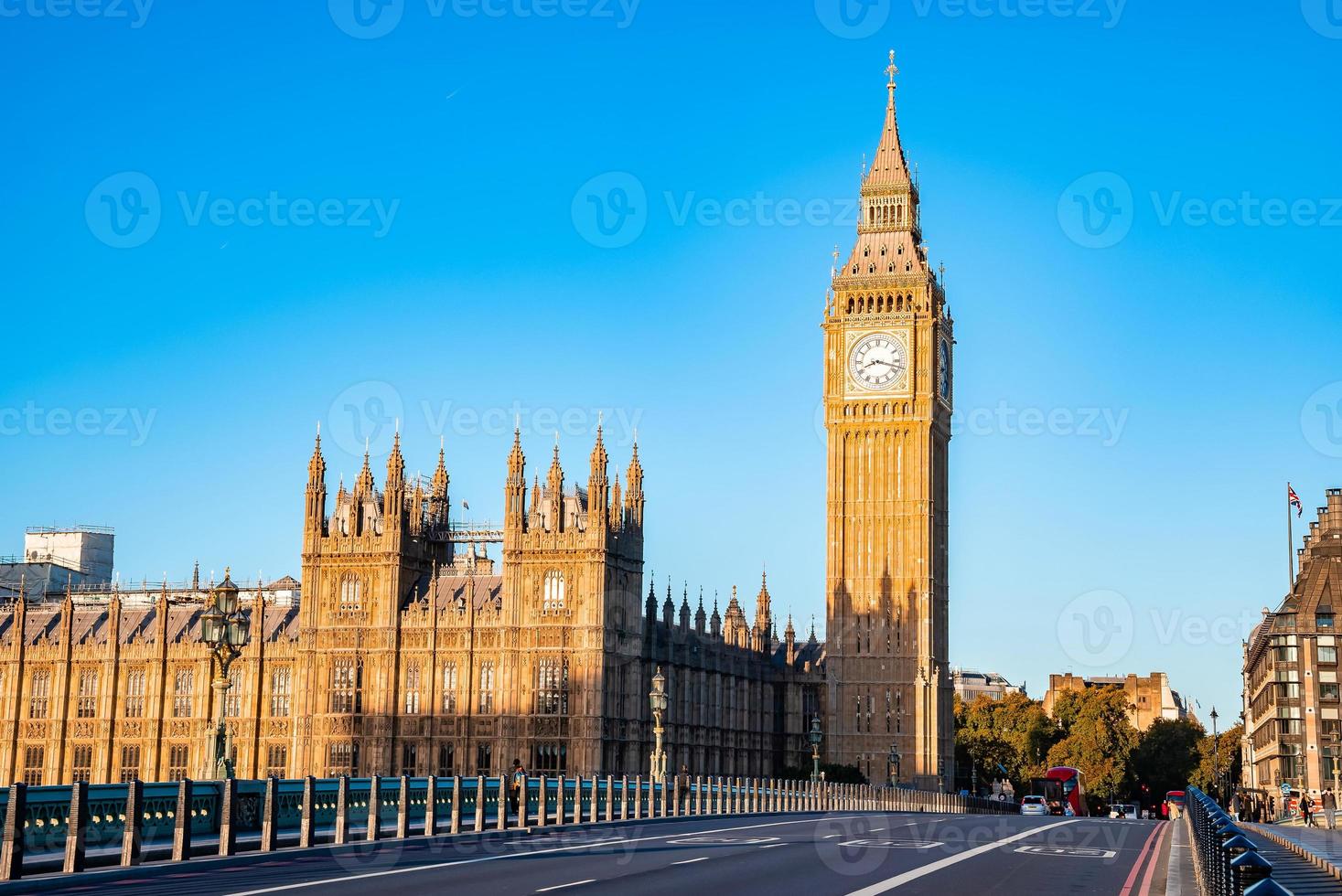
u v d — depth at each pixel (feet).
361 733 578.25
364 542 588.09
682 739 623.77
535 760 557.74
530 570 568.00
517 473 572.51
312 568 591.78
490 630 571.28
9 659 640.99
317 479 595.88
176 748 617.62
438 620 577.84
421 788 228.02
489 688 569.23
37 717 636.89
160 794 165.07
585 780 323.78
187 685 620.08
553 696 559.38
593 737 552.82
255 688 607.37
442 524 615.57
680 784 328.29
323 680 586.04
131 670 627.87
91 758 627.05
